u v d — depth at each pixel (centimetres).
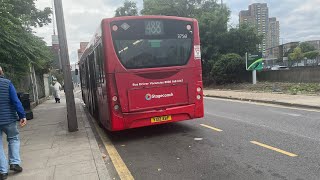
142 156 744
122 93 873
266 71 2914
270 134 875
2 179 590
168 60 914
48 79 3700
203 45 3691
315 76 2414
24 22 1478
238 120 1130
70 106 1032
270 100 1634
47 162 686
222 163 648
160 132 995
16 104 611
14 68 1402
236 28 3584
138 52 887
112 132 1045
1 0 1199
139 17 890
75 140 891
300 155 668
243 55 3603
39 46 1652
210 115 1292
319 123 1001
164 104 911
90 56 1264
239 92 2373
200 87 955
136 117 884
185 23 934
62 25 1036
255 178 555
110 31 868
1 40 1155
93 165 648
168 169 636
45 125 1216
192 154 730
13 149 625
